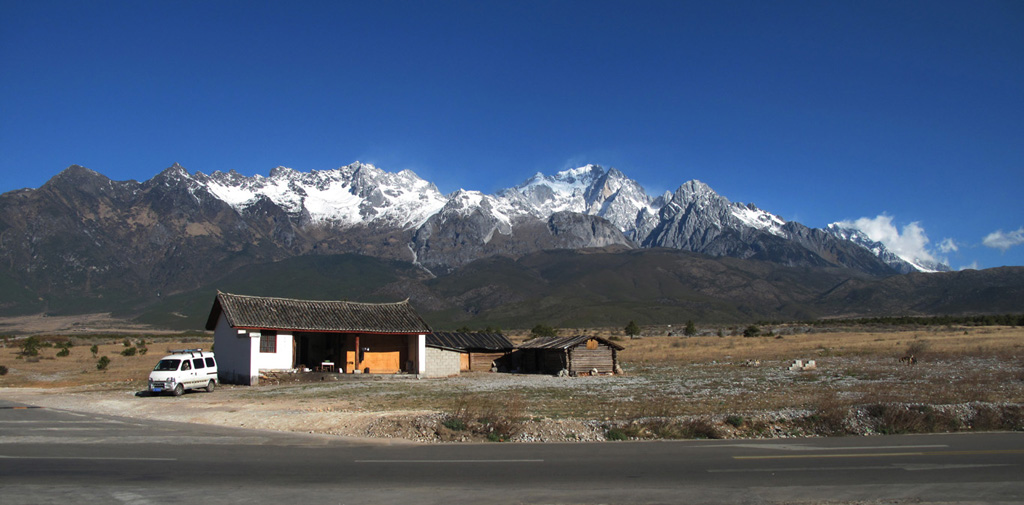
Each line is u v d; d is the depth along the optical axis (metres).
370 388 39.34
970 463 14.89
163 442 18.45
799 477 13.49
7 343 118.44
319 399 32.34
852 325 150.12
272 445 17.86
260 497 11.80
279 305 50.34
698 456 16.00
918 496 11.86
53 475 13.70
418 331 53.28
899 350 62.56
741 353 68.38
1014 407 22.22
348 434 20.02
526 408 26.83
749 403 27.00
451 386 40.50
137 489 12.40
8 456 16.05
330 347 54.78
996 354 52.59
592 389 36.47
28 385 45.97
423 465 14.86
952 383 32.78
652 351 77.44
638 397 31.14
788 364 51.97
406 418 20.72
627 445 17.91
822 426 20.56
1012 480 13.14
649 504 11.37
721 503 11.43
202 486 12.66
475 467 14.62
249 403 30.66
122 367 63.50
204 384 38.12
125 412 28.00
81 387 42.75
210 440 18.83
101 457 15.90
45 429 21.67
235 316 46.00
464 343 58.31
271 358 46.56
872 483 12.90
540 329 113.38
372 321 52.47
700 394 31.73
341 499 11.66
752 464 14.91
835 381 36.31
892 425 20.58
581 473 13.95
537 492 12.22
